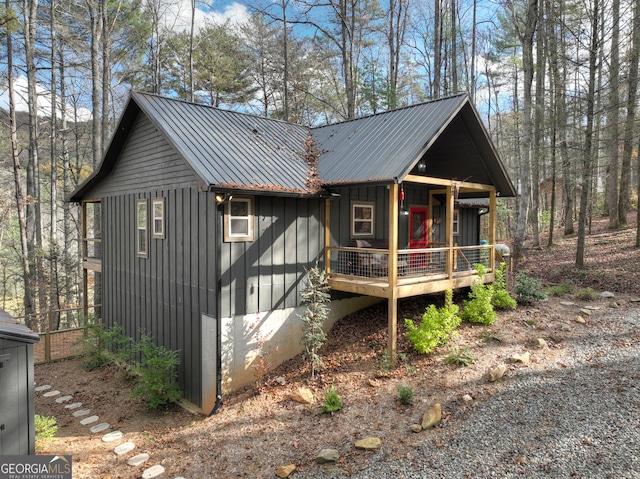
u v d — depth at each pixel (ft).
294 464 17.80
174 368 29.37
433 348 26.03
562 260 45.98
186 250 27.99
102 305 41.37
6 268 78.43
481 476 15.38
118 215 37.60
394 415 20.22
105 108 55.16
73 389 31.22
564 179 58.85
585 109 43.70
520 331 27.78
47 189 86.17
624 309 29.91
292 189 26.50
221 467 18.51
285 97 66.80
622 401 18.67
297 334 29.50
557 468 15.23
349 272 31.42
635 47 40.29
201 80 78.69
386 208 36.58
